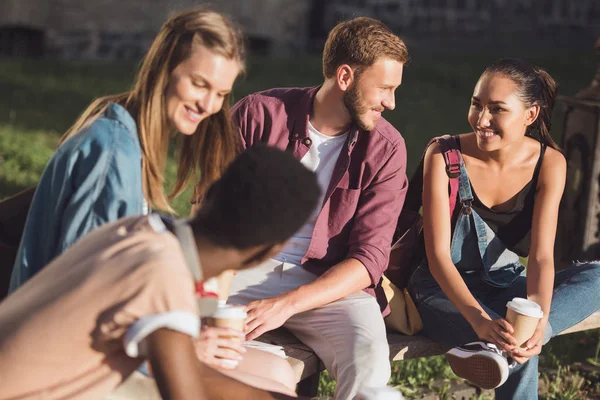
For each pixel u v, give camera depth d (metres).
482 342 3.70
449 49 17.53
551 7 18.72
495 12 18.17
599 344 5.30
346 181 3.87
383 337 3.63
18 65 12.75
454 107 12.12
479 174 4.11
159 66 2.86
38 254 2.84
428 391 4.62
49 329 2.25
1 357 2.27
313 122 3.90
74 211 2.75
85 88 11.45
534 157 4.12
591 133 5.59
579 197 5.70
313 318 3.73
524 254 4.26
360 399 2.72
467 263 4.16
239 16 15.41
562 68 15.30
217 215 2.34
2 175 7.19
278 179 2.31
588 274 4.16
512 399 3.86
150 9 14.82
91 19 14.41
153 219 2.42
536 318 3.66
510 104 3.89
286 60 14.68
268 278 3.89
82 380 2.29
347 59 3.70
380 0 16.88
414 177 4.20
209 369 2.87
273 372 3.19
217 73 2.83
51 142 8.48
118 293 2.23
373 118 3.78
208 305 2.60
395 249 4.18
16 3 13.80
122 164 2.78
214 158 3.18
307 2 16.22
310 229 3.90
